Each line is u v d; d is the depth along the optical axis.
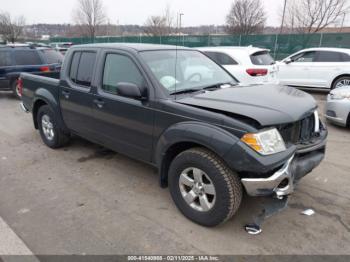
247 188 2.63
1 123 7.00
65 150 5.13
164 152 3.12
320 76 10.22
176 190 3.15
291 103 2.92
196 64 3.93
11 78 9.68
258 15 34.66
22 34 46.03
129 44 3.91
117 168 4.41
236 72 7.92
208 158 2.74
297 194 3.60
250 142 2.52
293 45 19.27
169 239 2.84
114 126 3.77
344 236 2.86
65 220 3.15
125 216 3.21
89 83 4.09
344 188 3.74
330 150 5.05
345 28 32.91
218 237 2.86
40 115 5.22
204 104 2.89
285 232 2.93
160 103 3.13
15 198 3.60
